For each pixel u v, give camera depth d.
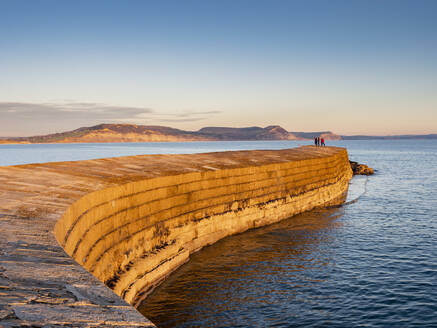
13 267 4.21
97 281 4.00
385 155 135.25
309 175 31.95
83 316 3.12
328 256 18.48
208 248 19.95
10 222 6.60
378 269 16.48
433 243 20.41
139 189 15.23
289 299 13.56
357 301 13.34
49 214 7.59
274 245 20.58
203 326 11.66
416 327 11.58
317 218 27.66
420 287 14.45
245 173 23.80
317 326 11.66
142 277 13.84
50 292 3.57
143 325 3.07
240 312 12.59
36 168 15.55
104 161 20.70
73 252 8.61
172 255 16.70
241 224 23.31
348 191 41.88
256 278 15.61
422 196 37.62
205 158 27.03
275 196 26.91
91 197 10.98
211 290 14.41
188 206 19.25
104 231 12.17
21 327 2.81
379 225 25.02
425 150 187.00
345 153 56.03
